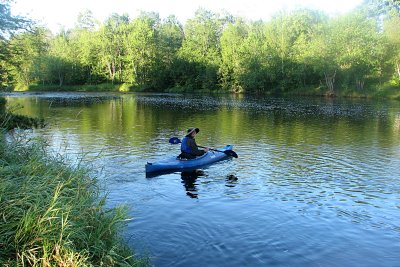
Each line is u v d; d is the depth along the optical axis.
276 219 7.93
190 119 24.58
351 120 24.30
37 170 7.00
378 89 47.78
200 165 12.18
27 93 56.34
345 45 50.62
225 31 66.12
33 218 5.16
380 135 18.41
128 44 68.00
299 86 56.84
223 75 62.06
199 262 6.11
